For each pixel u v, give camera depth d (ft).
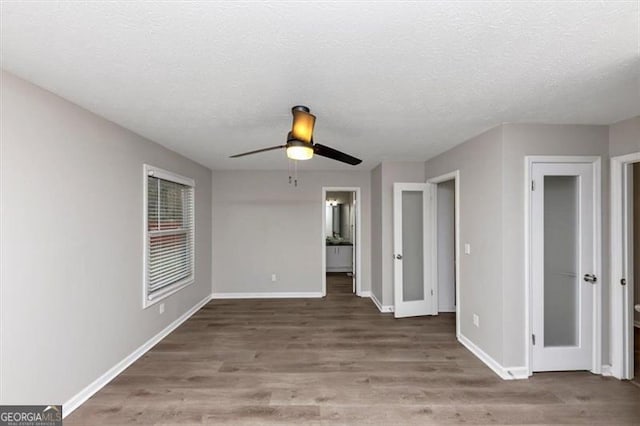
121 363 9.82
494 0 4.16
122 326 9.93
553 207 9.70
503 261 9.47
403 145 12.41
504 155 9.48
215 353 11.08
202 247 17.21
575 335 9.73
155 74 6.37
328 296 19.27
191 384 8.97
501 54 5.60
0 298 6.11
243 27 4.76
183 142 11.88
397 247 15.10
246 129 10.16
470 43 5.23
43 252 7.05
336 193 30.04
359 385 8.92
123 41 5.16
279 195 19.03
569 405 7.98
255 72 6.28
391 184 16.01
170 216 13.57
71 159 7.87
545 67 6.09
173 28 4.79
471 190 11.30
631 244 9.43
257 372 9.68
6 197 6.23
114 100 7.74
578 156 9.57
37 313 6.89
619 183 9.42
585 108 8.28
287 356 10.82
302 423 7.27
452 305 16.12
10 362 6.31
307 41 5.16
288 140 7.62
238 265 18.93
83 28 4.77
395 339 12.39
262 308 16.71
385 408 7.84
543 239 9.61
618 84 6.85
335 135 10.96
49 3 4.18
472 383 9.04
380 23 4.66
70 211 7.83
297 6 4.26
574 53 5.57
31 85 6.75
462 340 11.94
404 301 15.20
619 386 8.88
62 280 7.57
